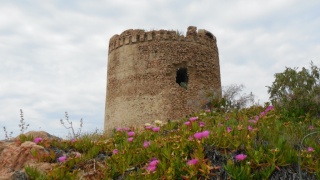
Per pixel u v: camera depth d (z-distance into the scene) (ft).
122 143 29.01
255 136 25.48
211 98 66.28
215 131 26.30
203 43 81.05
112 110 78.69
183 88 76.13
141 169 22.76
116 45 81.15
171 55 76.74
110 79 81.30
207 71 80.12
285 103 41.39
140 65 76.59
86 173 23.58
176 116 73.51
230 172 20.01
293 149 23.16
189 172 20.67
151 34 77.61
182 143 23.99
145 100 74.64
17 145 28.89
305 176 21.24
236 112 41.52
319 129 30.40
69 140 30.99
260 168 21.13
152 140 28.84
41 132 34.37
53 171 21.97
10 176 22.65
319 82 45.75
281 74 46.37
